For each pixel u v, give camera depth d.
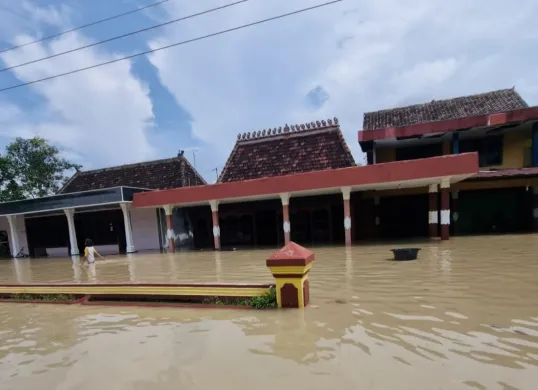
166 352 3.81
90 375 3.40
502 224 15.45
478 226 15.72
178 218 18.42
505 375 2.84
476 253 9.15
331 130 16.94
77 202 17.19
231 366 3.34
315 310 4.81
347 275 7.18
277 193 13.28
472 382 2.75
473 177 13.84
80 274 10.73
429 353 3.30
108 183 21.64
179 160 21.34
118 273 10.26
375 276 6.91
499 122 13.30
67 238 20.31
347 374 3.00
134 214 18.55
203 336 4.20
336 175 12.35
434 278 6.40
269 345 3.75
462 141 15.73
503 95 15.95
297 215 16.61
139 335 4.45
